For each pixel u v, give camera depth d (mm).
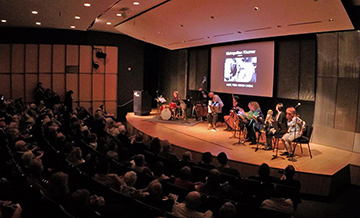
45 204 3307
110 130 8320
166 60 16094
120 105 16047
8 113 10125
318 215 5324
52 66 14789
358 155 7547
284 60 9805
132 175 3850
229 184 4508
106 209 2746
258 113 8641
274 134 7582
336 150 8062
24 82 14547
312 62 9039
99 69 15461
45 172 4836
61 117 10133
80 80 15234
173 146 8516
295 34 8984
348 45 7895
